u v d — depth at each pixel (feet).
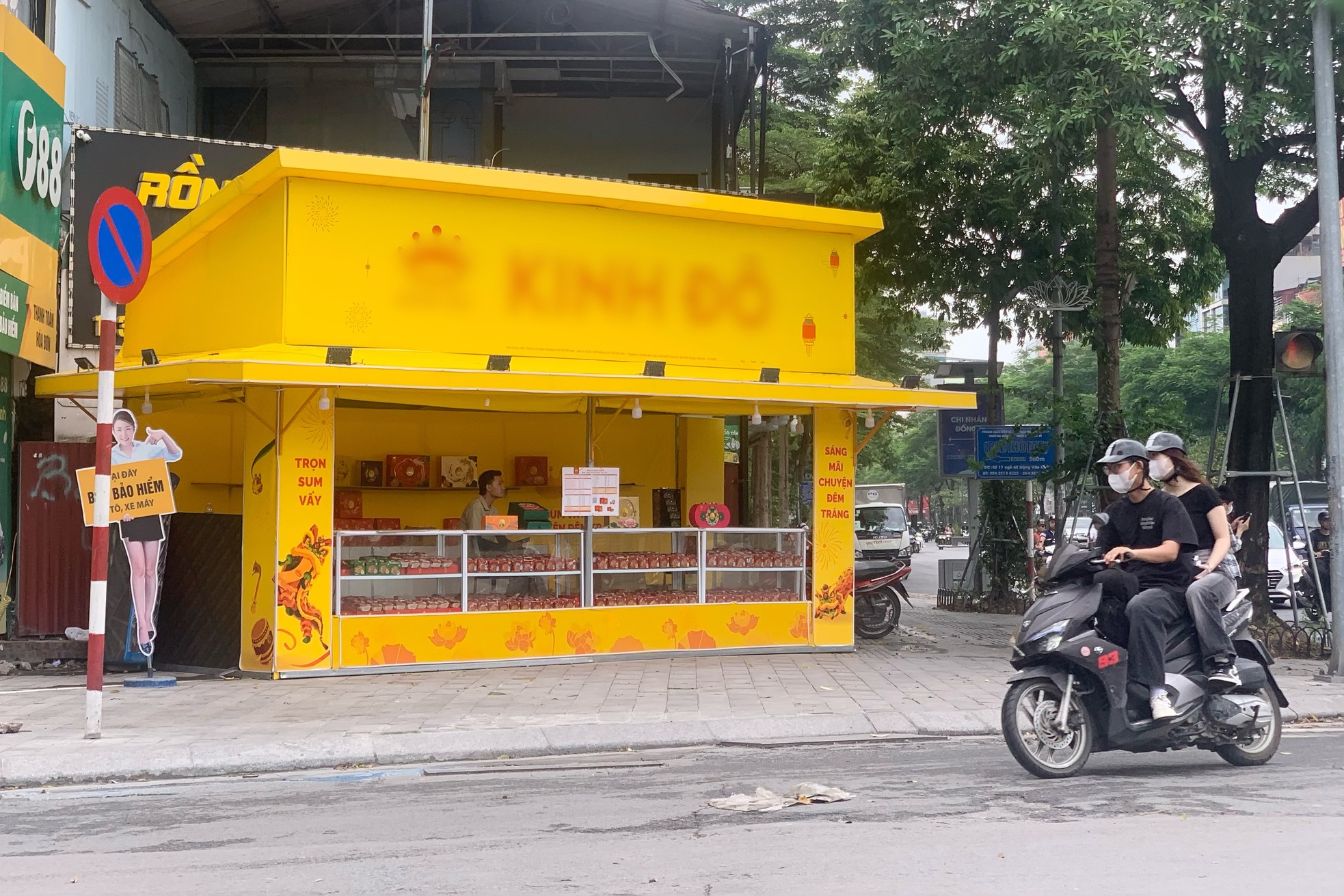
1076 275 73.26
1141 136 44.93
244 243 41.93
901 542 125.80
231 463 50.34
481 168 41.50
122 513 37.24
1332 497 39.37
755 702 34.37
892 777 24.99
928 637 54.44
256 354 38.27
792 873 17.40
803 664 43.11
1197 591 25.38
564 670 41.22
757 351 46.21
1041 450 53.62
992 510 71.10
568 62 75.41
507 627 42.04
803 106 99.66
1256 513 51.03
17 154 42.27
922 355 112.37
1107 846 18.74
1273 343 45.65
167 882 17.61
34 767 25.79
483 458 55.01
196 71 74.28
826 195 78.18
